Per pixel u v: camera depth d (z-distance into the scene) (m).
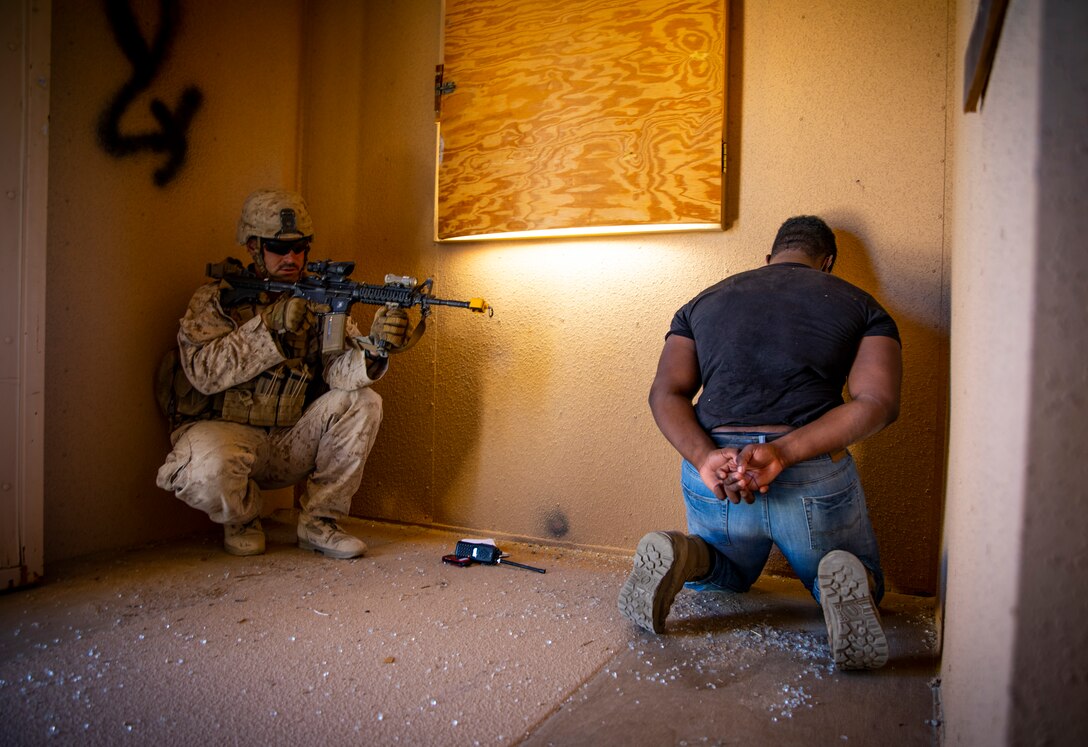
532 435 3.53
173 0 3.38
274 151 3.90
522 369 3.55
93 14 3.09
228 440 3.07
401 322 3.09
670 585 2.32
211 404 3.21
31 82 2.69
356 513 3.93
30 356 2.73
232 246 3.72
